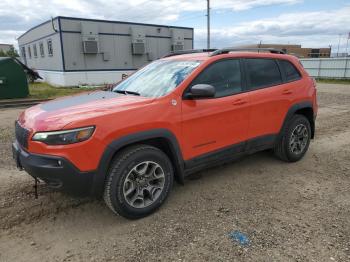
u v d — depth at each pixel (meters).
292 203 3.73
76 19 21.91
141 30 25.09
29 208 3.63
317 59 30.69
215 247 2.89
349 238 3.01
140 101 3.42
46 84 24.52
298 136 5.08
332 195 3.95
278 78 4.76
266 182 4.36
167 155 3.67
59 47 22.11
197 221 3.34
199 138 3.77
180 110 3.54
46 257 2.80
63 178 2.91
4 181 4.36
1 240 3.05
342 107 11.39
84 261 2.74
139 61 25.84
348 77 28.61
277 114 4.66
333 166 4.98
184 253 2.81
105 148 3.02
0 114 10.22
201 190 4.10
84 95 4.08
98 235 3.12
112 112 3.13
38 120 3.09
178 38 27.53
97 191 3.11
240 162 5.13
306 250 2.83
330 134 7.11
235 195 3.95
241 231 3.14
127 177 3.22
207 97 3.63
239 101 4.11
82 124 2.93
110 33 23.70
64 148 2.87
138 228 3.23
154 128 3.33
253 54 4.48
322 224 3.26
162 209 3.60
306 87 5.08
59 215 3.50
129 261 2.73
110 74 24.34
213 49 4.64
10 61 13.27
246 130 4.29
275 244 2.92
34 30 27.89
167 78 3.88
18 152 3.22
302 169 4.85
